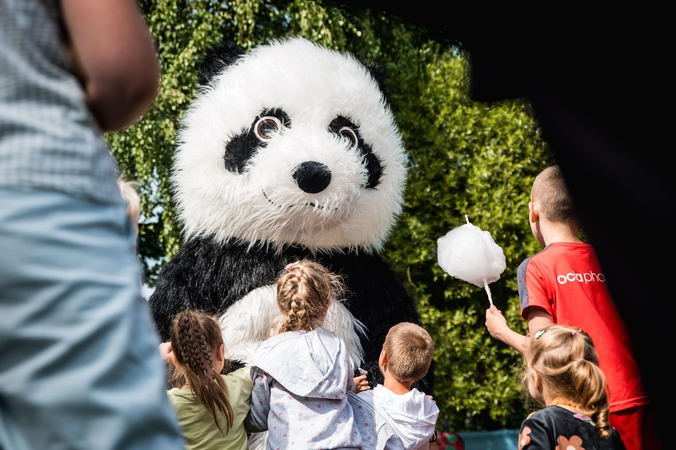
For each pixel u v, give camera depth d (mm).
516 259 10883
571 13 1672
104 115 1233
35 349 999
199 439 3812
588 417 3164
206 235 5527
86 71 1193
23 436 996
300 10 9852
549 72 1724
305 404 3684
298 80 5496
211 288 5461
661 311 1645
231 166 5371
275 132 5379
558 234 4047
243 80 5555
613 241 1684
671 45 1621
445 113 11406
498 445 10594
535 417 3166
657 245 1642
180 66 9742
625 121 1657
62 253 1039
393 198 5730
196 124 5598
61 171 1084
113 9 1207
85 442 990
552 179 4086
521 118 11117
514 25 1722
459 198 11117
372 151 5641
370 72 6051
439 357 10586
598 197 1695
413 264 11117
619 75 1653
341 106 5527
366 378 4926
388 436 4047
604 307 3705
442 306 11438
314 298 3963
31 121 1097
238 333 5281
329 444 3596
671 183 1635
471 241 4566
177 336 3895
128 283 1085
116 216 1138
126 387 1027
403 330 4379
